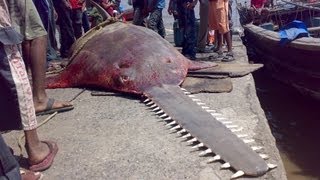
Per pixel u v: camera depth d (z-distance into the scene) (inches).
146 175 152.9
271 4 525.0
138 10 379.9
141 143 177.3
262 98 398.0
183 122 189.8
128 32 259.9
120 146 175.5
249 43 476.1
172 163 159.8
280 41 342.3
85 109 220.4
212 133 176.6
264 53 424.5
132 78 234.4
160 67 239.6
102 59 249.9
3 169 121.2
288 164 281.4
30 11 170.6
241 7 561.6
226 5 341.1
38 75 198.1
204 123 186.5
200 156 163.9
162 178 150.5
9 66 135.4
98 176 153.7
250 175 147.6
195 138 175.5
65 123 202.8
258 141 177.3
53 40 340.8
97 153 170.4
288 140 317.7
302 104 378.6
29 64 193.3
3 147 121.3
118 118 205.5
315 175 266.1
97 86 252.7
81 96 242.1
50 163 158.9
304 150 300.4
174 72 243.3
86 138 184.9
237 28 557.3
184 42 343.9
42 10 308.8
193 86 247.3
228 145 165.6
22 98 140.1
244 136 179.5
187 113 198.1
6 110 140.7
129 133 187.6
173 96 219.1
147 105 220.1
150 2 364.8
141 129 191.2
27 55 186.9
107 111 215.6
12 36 134.2
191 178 149.3
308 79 342.0
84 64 257.8
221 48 350.3
